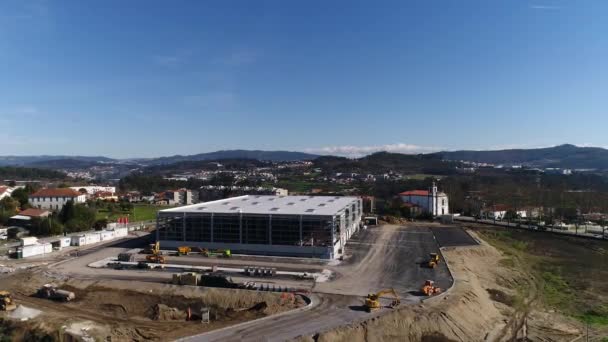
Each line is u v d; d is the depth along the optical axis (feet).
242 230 270.46
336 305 170.50
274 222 265.54
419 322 155.22
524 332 165.68
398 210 463.83
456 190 609.42
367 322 151.74
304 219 260.62
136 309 177.88
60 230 349.41
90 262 246.68
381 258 255.50
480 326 165.99
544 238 354.33
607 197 505.66
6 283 209.87
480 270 242.37
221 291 187.52
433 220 442.09
